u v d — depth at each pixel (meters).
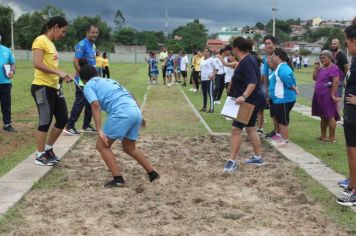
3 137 10.57
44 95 7.61
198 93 23.03
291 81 9.58
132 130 6.80
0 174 7.32
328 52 10.34
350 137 5.86
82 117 13.90
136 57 84.88
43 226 5.24
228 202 6.15
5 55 11.09
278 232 5.16
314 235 5.10
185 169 7.89
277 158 8.90
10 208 5.71
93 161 8.38
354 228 5.28
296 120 14.23
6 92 11.12
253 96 7.79
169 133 11.30
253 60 7.68
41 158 7.84
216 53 15.70
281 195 6.48
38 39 7.57
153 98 20.17
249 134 8.27
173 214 5.64
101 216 5.57
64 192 6.53
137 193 6.52
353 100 5.74
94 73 6.82
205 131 11.66
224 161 8.61
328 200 6.25
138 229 5.19
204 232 5.12
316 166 8.11
